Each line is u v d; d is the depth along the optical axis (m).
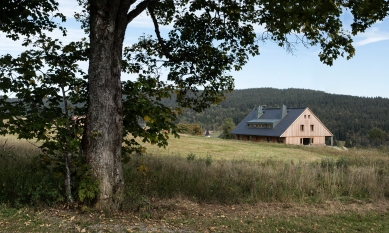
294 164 16.81
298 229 7.11
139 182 10.05
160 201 8.86
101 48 7.73
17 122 7.30
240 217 7.94
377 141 97.69
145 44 11.69
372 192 11.20
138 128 8.56
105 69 7.73
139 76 8.84
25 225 6.17
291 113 80.75
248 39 11.22
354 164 17.66
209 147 32.88
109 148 7.69
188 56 11.14
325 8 8.11
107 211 7.21
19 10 9.34
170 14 11.41
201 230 6.65
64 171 7.76
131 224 6.64
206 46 10.81
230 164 14.52
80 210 7.30
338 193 11.14
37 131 7.46
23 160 10.98
